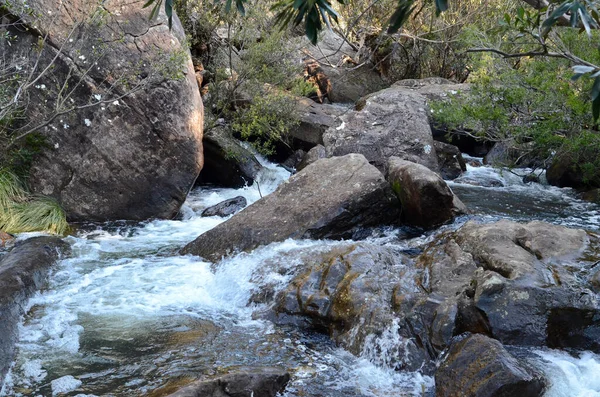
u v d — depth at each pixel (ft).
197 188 34.04
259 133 34.99
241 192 33.32
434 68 55.36
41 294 19.27
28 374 14.66
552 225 19.92
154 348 16.12
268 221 23.49
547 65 30.40
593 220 27.61
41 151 25.98
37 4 25.50
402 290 17.17
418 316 16.14
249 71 34.81
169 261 22.54
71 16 26.09
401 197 25.04
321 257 19.92
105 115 26.35
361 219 24.13
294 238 22.93
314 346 16.52
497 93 31.35
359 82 53.47
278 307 18.17
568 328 15.92
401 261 19.61
